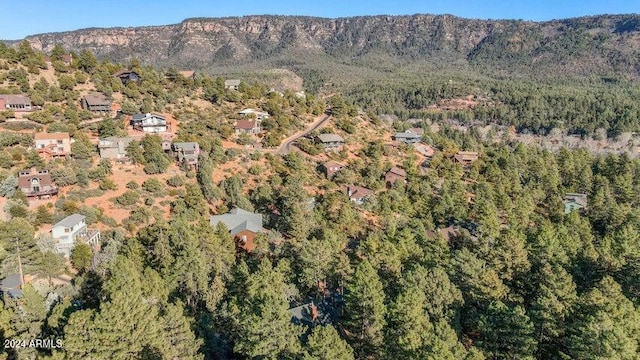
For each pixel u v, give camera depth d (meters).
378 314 45.69
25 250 59.22
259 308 43.62
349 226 84.56
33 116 105.75
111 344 36.25
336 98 171.75
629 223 83.56
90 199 83.31
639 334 43.69
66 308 40.69
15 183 77.69
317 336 40.09
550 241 66.88
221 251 65.69
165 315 41.72
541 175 117.69
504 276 60.22
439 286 52.06
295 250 68.69
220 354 48.34
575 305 50.00
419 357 39.06
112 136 104.06
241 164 111.25
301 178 104.88
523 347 44.06
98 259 63.88
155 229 68.38
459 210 93.12
